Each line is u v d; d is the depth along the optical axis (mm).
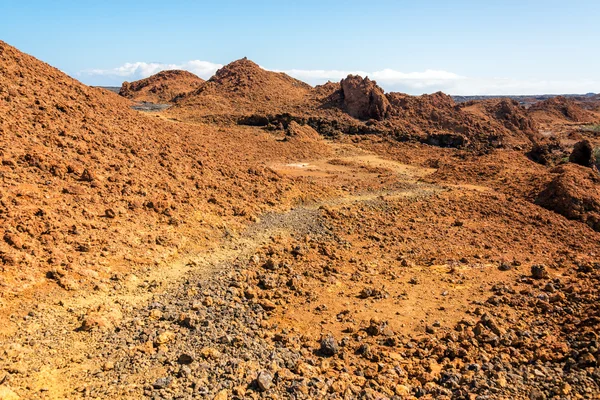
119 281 15094
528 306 15430
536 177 37250
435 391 10219
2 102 22766
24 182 18125
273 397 9648
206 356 11195
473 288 17500
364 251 21828
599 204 31062
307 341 12719
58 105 25688
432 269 19812
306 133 64312
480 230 26547
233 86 94062
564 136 93125
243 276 16797
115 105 32094
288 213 26156
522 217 29797
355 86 80688
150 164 25203
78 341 11633
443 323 14211
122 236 17719
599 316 13250
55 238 15867
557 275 18984
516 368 11117
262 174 31344
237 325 13211
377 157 57719
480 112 90625
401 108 82188
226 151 36500
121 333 12203
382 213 28625
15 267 13758
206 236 20312
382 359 11805
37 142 21125
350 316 14617
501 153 53406
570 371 10602
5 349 10672
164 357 11148
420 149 64188
